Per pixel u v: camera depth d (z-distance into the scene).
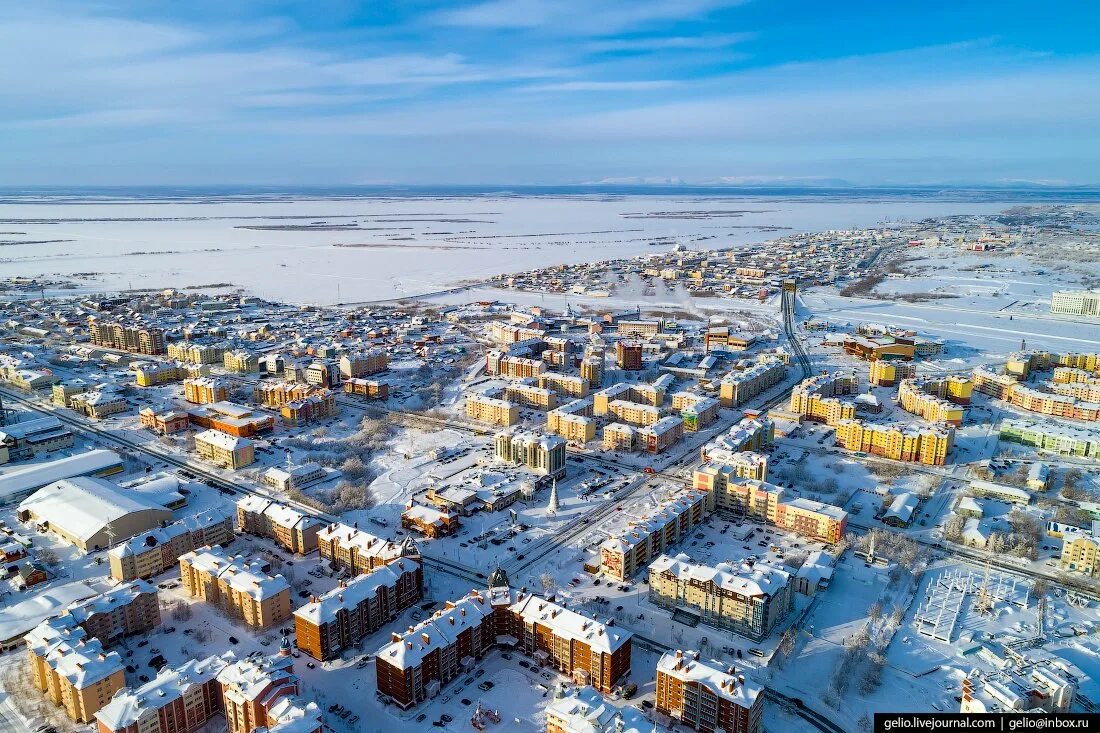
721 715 197.00
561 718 191.50
